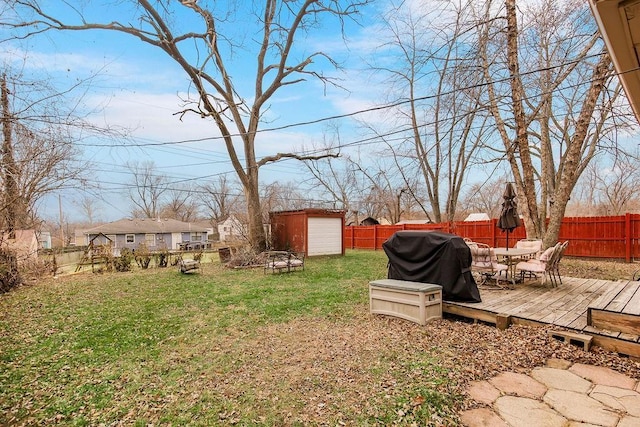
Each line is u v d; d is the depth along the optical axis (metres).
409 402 2.75
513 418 2.55
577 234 11.44
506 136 9.50
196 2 11.20
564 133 10.90
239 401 2.88
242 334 4.64
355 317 5.26
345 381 3.14
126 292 7.89
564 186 8.38
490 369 3.36
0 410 2.87
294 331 4.69
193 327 5.02
